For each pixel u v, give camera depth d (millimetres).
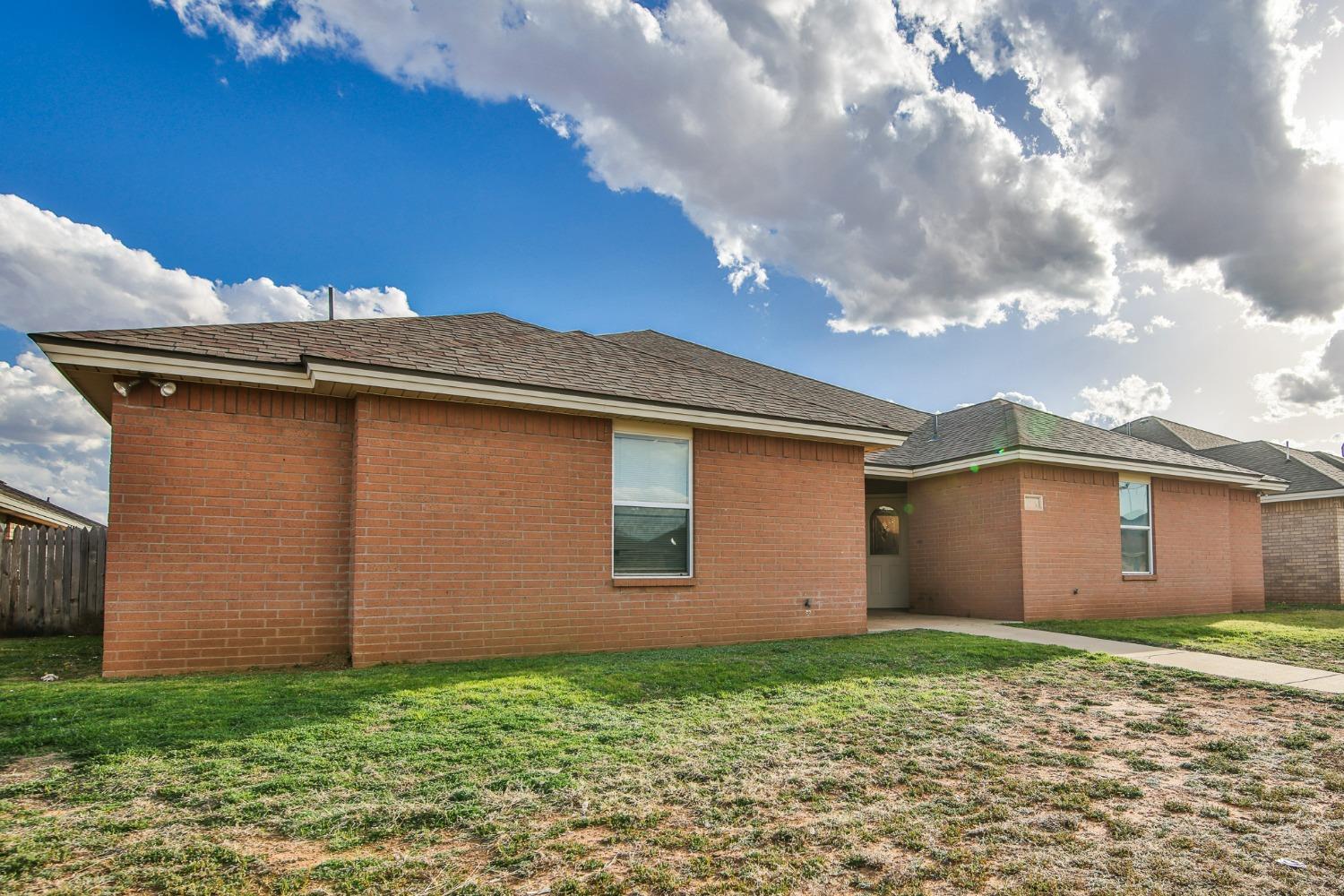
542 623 8445
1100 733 5285
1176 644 9656
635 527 9344
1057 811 3727
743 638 9883
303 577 7602
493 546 8219
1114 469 14062
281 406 7652
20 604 10156
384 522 7633
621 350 11312
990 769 4398
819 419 10383
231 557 7312
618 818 3512
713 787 3982
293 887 2746
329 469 7812
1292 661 8359
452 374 7703
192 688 5902
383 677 6500
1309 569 18672
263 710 5176
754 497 10188
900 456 15672
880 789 4012
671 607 9367
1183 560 15242
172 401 7195
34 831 3162
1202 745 4973
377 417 7707
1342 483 18031
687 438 9766
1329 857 3168
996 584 13539
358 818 3402
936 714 5695
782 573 10297
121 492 6938
